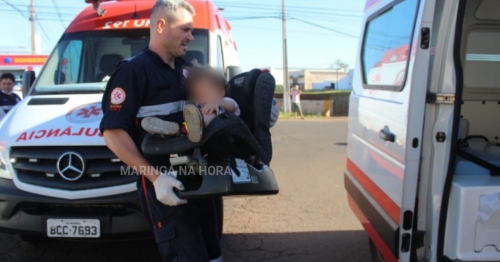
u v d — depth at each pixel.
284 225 5.04
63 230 3.42
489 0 3.65
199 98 2.25
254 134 2.38
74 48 4.95
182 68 2.49
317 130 15.12
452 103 2.53
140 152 2.28
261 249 4.36
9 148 3.62
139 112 2.33
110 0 5.56
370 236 3.45
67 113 3.90
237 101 2.49
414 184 2.64
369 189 3.45
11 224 3.52
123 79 2.25
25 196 3.46
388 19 3.44
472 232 2.53
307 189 6.64
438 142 2.60
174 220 2.31
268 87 2.38
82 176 3.43
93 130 3.57
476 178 2.67
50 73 4.83
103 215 3.40
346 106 23.80
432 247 2.66
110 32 5.00
